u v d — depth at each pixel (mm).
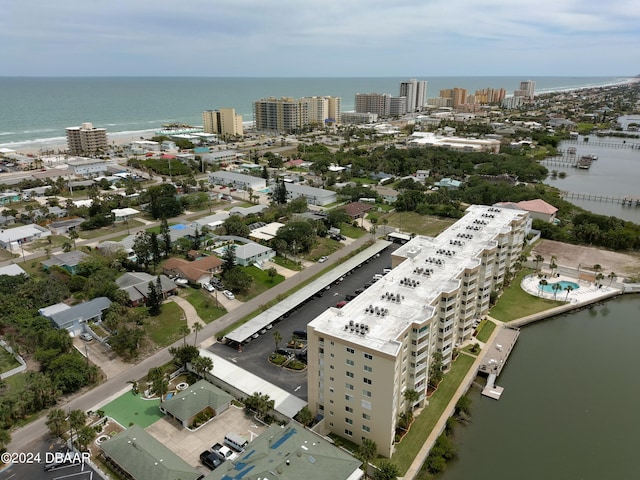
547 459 101312
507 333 147500
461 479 95750
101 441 99688
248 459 85875
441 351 122938
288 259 196375
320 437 93188
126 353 130750
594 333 154125
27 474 90438
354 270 190250
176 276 175500
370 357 92625
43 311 142500
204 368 118625
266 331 143875
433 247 148000
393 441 99812
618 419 114062
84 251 199125
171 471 87688
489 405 118438
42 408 109875
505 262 170750
